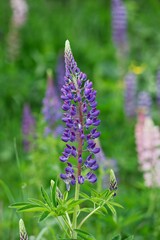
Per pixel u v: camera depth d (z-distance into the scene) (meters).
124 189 8.62
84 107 4.53
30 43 14.49
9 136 10.66
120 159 9.33
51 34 15.34
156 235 6.92
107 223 6.68
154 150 7.40
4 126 11.24
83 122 4.56
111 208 4.46
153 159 7.39
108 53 14.00
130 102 10.47
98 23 15.92
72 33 15.43
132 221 6.35
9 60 13.38
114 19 12.46
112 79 13.22
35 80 12.64
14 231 7.06
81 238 4.44
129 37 14.70
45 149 7.58
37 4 16.88
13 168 9.63
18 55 13.48
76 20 16.23
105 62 13.70
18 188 8.36
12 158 10.00
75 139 4.55
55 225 7.05
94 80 11.88
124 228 6.82
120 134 10.29
